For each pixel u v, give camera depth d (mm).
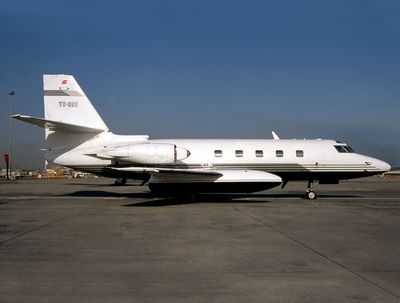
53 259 7008
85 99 19375
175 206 15680
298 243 8406
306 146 19609
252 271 6230
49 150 19391
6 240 8727
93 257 7156
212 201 17875
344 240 8750
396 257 7168
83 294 5145
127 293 5184
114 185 33906
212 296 5066
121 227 10523
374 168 19672
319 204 16625
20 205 16188
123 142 19328
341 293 5176
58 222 11422
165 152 18031
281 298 4992
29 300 4914
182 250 7723
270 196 21062
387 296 5055
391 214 13297
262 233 9609
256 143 19516
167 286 5477
